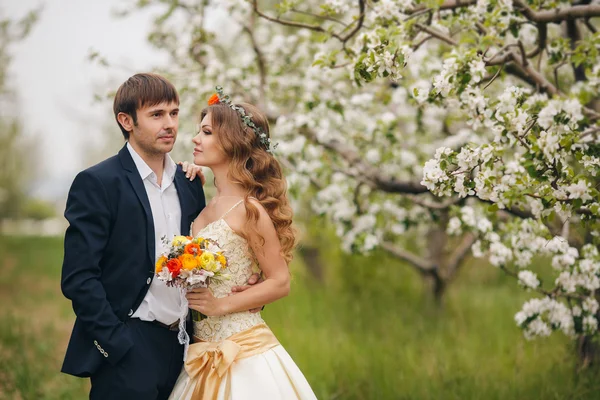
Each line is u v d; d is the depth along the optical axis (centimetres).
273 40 547
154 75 295
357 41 330
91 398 288
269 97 558
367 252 559
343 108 493
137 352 284
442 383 443
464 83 298
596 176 277
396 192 477
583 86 360
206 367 286
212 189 666
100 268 282
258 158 304
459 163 279
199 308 282
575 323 393
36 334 698
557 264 384
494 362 502
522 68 354
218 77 518
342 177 550
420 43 356
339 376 482
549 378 430
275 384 283
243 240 295
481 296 836
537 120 278
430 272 695
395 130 511
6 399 466
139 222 288
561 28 421
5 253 1783
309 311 717
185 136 548
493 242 415
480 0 337
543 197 264
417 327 646
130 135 296
